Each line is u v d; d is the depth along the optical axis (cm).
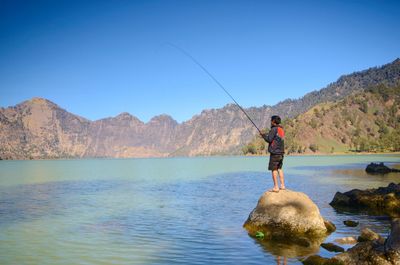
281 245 1403
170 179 5394
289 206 1580
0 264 1214
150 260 1243
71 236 1598
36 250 1374
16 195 3294
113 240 1522
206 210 2298
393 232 1020
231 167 9656
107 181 5138
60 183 4806
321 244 1383
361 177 4875
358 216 2002
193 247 1395
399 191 2359
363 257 1028
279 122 1620
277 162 1620
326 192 3158
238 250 1345
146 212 2248
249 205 2506
